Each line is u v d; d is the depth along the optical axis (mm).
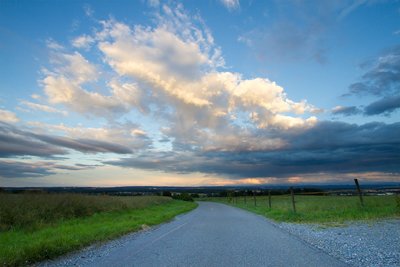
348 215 17797
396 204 20438
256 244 10016
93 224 16672
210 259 7758
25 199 18016
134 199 32844
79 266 7438
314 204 27719
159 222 18891
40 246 8844
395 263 6961
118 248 9844
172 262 7500
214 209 36219
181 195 90250
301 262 7285
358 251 8406
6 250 8523
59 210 19031
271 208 29094
